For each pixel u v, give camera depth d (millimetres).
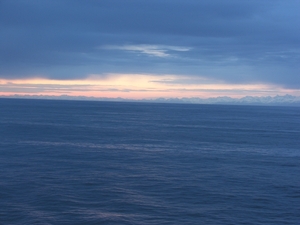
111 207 20203
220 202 21656
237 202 21734
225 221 18453
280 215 19625
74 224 17594
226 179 27734
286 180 27844
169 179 27266
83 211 19406
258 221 18625
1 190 22828
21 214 18703
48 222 17719
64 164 32250
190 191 23906
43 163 32375
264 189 24922
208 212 19766
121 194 22766
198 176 28594
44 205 20203
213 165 33781
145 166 32469
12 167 30094
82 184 24984
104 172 29234
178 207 20500
